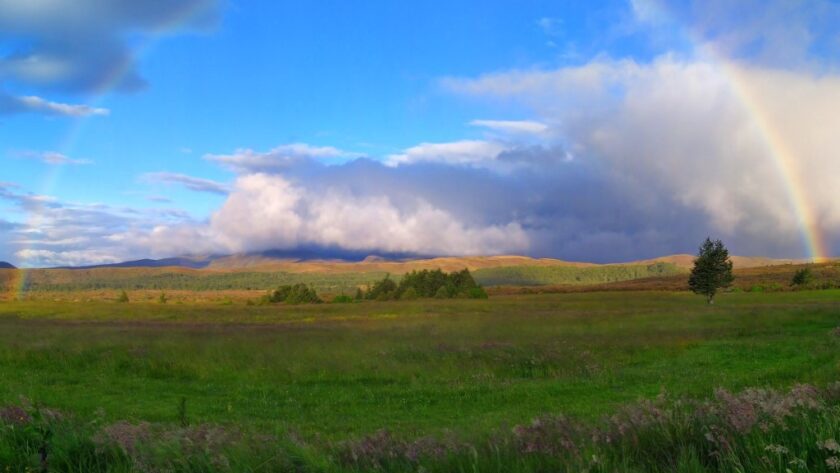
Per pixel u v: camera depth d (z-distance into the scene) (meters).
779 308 40.38
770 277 127.88
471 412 12.45
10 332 28.45
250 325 37.41
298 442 5.96
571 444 5.33
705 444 5.16
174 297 191.38
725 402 5.86
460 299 86.75
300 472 5.40
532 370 17.77
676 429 5.42
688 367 17.95
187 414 12.49
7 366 19.72
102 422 7.78
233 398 14.52
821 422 4.96
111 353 20.64
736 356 19.61
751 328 28.30
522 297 88.25
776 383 13.47
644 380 15.53
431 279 104.62
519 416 11.41
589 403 12.60
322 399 14.30
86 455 5.96
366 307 66.94
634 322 33.41
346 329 31.20
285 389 15.61
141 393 15.19
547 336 25.66
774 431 5.02
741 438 5.03
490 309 59.06
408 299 94.31
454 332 28.12
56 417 6.94
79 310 64.56
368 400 14.12
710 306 49.88
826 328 27.67
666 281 149.50
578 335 25.80
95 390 15.62
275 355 19.72
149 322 43.81
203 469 5.41
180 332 28.89
